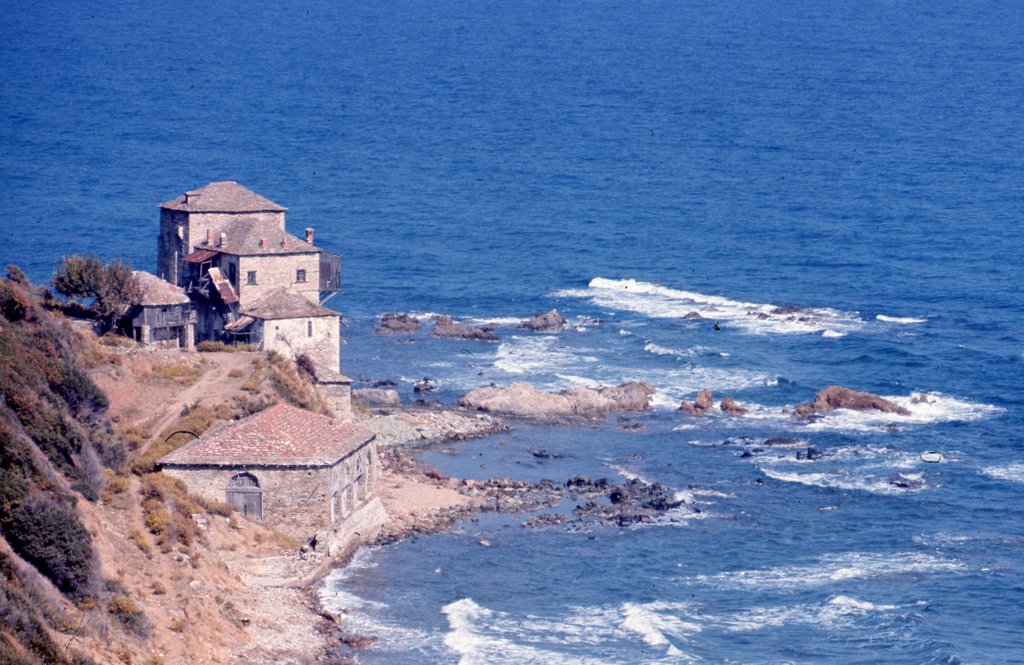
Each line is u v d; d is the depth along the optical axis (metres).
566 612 112.31
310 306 162.00
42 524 89.81
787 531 134.25
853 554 128.50
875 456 158.88
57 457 103.38
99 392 120.25
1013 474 152.62
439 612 110.00
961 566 125.94
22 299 126.06
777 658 105.25
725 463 155.75
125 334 152.12
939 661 104.62
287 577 111.62
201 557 105.94
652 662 102.81
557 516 135.25
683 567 123.88
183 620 96.12
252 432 118.69
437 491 139.88
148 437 124.50
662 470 152.75
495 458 155.25
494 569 120.38
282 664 96.69
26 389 105.25
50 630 85.25
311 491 116.75
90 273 149.75
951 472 153.00
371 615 108.38
